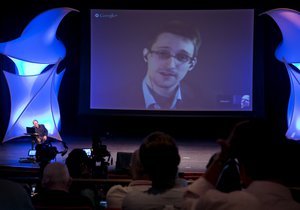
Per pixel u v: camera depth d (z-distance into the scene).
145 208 3.72
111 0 22.16
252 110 22.08
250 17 21.80
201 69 22.11
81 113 22.75
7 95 22.86
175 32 22.06
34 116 21.61
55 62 21.72
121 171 12.85
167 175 3.72
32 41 21.22
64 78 23.72
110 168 16.17
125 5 22.14
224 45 21.97
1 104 22.86
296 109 21.41
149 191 3.81
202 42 22.05
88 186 6.17
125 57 22.33
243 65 21.98
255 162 2.79
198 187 3.12
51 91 21.69
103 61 22.44
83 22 22.38
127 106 22.52
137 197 3.78
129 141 22.08
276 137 2.80
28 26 20.97
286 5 22.14
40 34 21.16
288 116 21.72
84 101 22.72
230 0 21.84
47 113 21.69
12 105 21.47
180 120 23.98
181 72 22.16
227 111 22.17
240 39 21.91
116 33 22.25
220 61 22.03
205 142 22.25
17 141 22.19
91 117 24.03
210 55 22.03
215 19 21.94
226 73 22.03
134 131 24.12
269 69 23.03
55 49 21.69
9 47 21.02
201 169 16.17
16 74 21.36
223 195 2.79
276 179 2.81
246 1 21.80
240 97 22.08
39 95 21.58
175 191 3.78
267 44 22.84
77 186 6.07
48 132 21.56
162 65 22.16
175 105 22.30
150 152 3.69
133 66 22.34
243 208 2.71
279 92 23.14
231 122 23.62
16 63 21.61
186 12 21.98
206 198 2.81
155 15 22.09
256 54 21.91
